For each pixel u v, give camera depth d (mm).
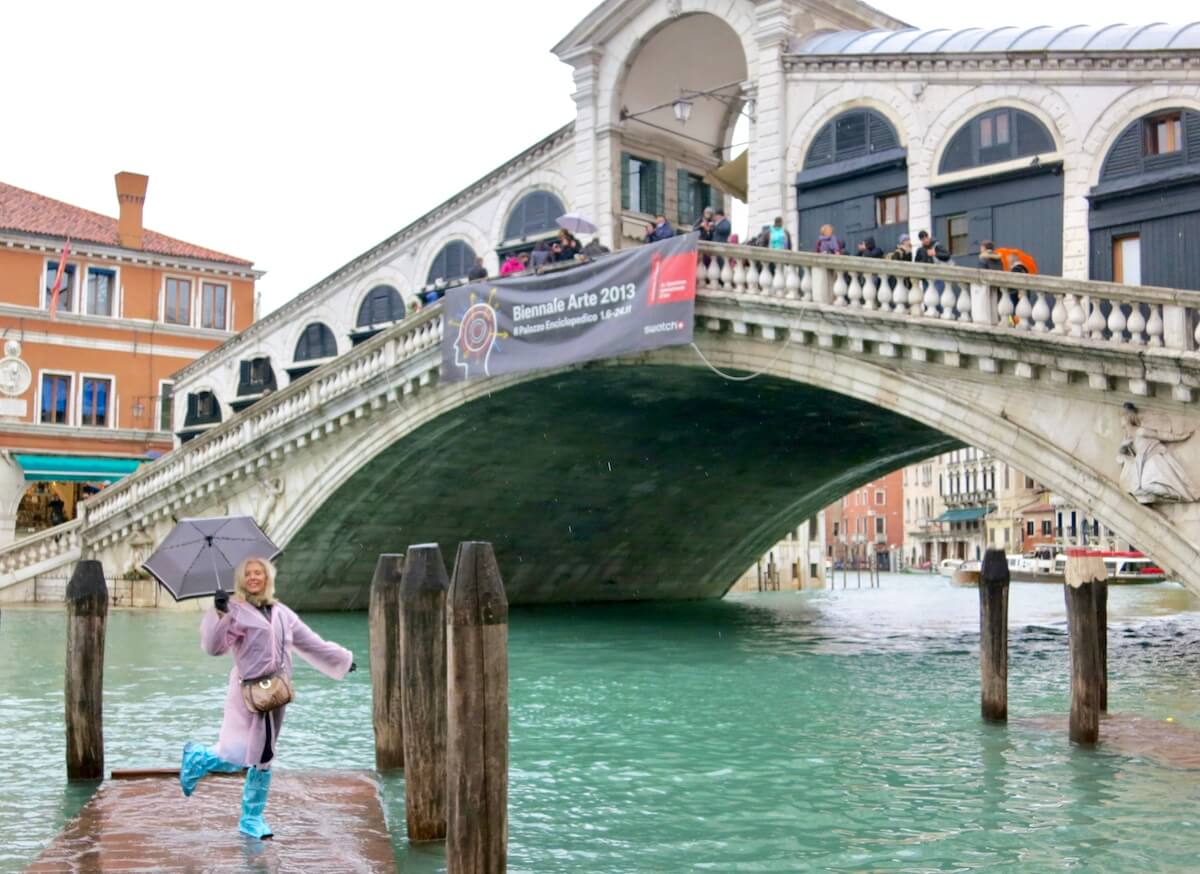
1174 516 13500
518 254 24266
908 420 22594
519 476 25578
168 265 36938
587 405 21984
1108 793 8820
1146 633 23578
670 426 23969
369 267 28359
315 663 7250
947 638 22016
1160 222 16109
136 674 15750
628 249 18234
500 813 5762
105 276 36250
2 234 34156
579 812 8461
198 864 6492
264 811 7691
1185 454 13430
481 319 20281
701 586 35219
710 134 24828
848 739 11094
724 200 25641
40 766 9695
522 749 10734
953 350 15156
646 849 7566
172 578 9258
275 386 30891
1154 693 14094
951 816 8273
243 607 7020
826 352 16703
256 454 24469
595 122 22828
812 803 8664
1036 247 17297
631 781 9414
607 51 22672
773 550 43656
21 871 6520
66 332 35250
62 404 35219
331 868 6457
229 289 38219
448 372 20719
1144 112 16344
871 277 16078
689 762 10117
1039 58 17172
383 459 23047
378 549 26312
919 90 18562
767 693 14320
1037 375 14570
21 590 28016
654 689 14766
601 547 30656
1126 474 13773
